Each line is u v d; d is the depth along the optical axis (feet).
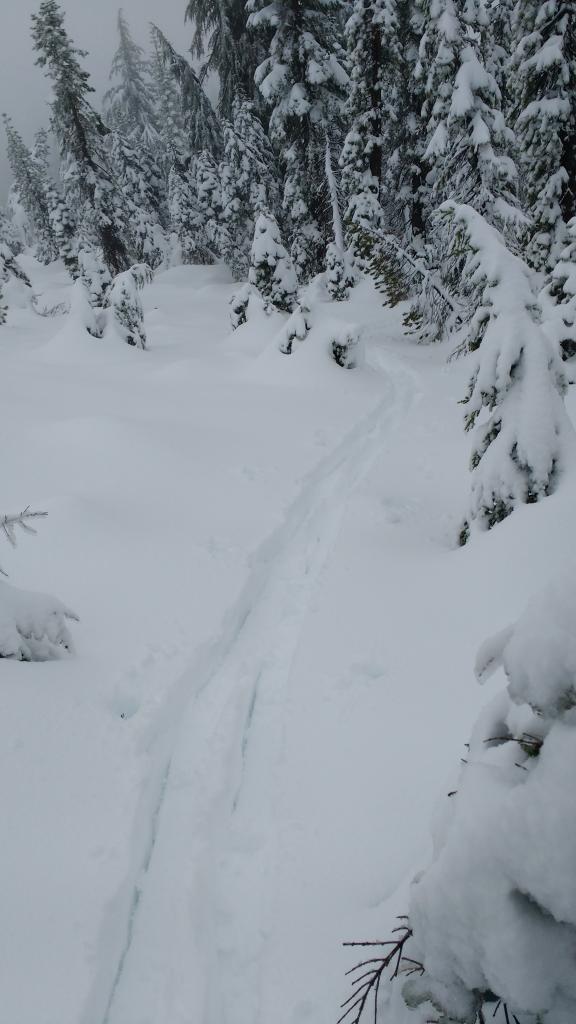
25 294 110.93
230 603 19.52
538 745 5.63
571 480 16.70
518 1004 4.92
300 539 24.94
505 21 69.36
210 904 10.69
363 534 23.88
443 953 5.43
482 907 4.99
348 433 36.40
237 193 119.44
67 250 143.84
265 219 71.61
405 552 21.94
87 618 18.24
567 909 4.58
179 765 13.93
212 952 9.87
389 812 11.31
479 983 5.30
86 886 10.12
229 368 52.90
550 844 4.66
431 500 27.37
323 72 81.10
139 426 34.78
